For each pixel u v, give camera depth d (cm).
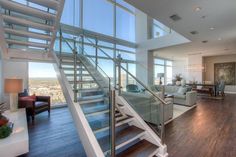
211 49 880
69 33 597
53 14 290
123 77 389
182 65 1362
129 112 314
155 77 927
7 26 304
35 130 348
